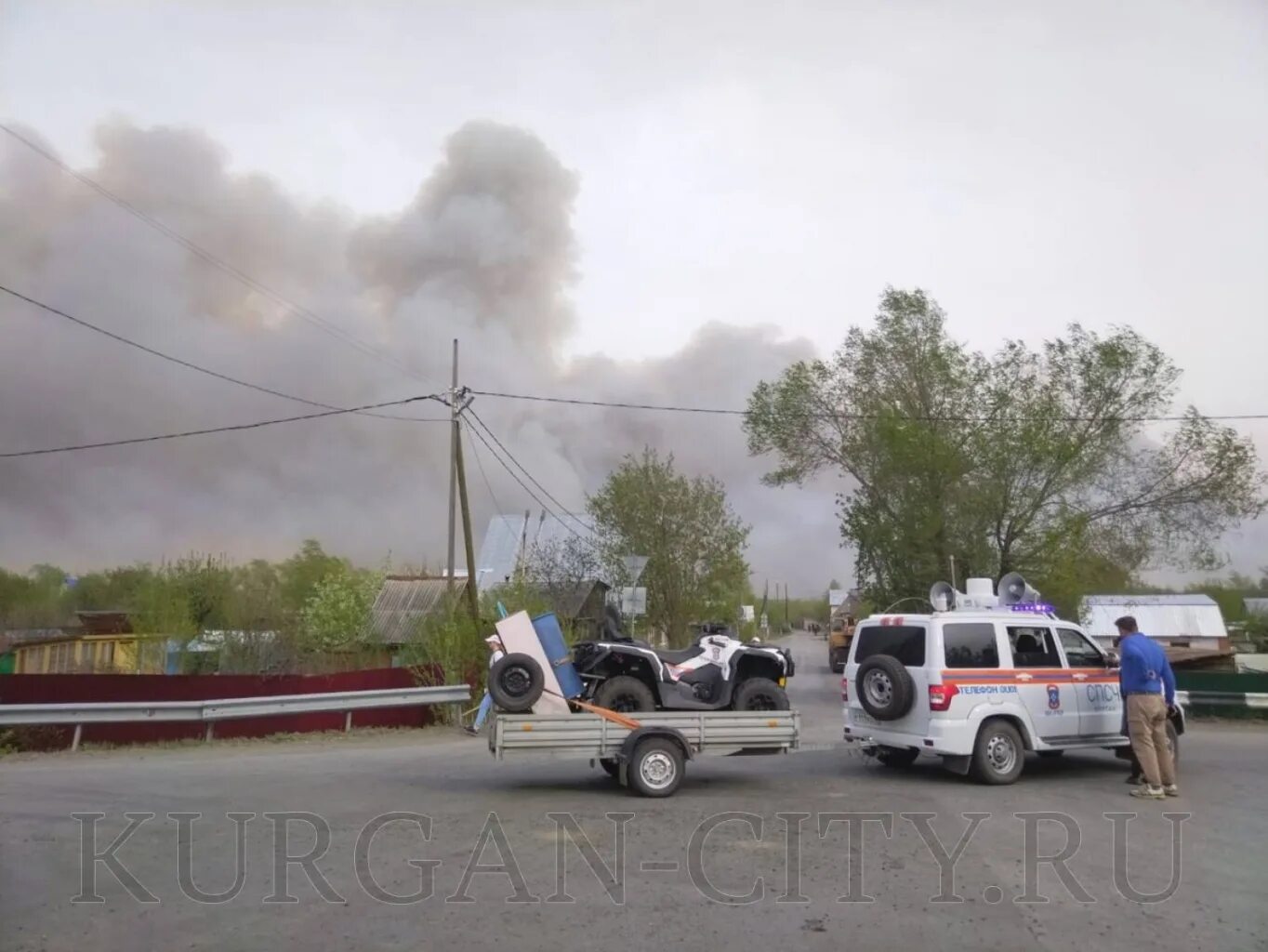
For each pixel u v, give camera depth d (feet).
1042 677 39.37
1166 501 94.53
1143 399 94.89
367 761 45.78
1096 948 18.71
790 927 19.70
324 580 126.93
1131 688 35.24
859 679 39.86
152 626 89.45
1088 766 43.29
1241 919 20.53
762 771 42.16
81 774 39.34
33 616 151.53
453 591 82.84
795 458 109.40
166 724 54.08
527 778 39.52
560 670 36.19
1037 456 93.30
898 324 103.91
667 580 140.67
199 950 18.07
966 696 37.76
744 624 178.91
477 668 69.77
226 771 41.16
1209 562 94.89
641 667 38.93
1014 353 98.37
